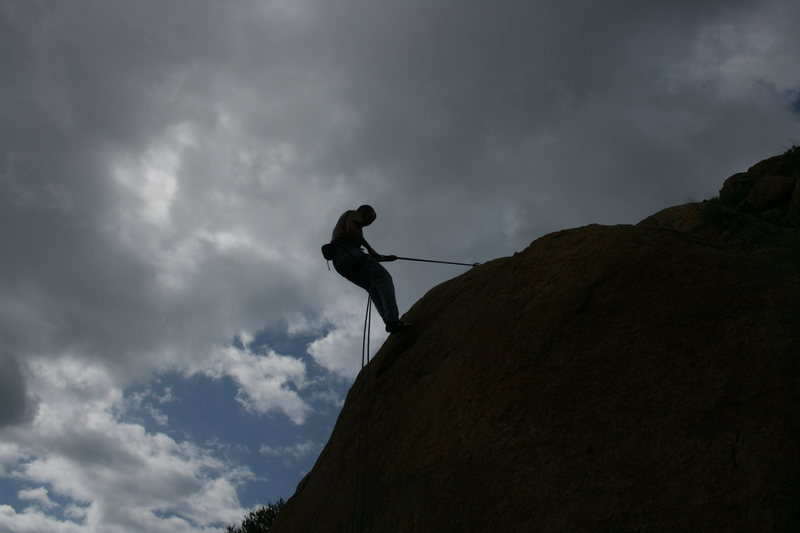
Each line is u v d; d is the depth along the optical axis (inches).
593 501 126.4
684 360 139.9
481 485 142.4
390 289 239.8
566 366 152.0
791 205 398.0
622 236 176.1
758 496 114.7
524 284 185.3
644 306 154.3
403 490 160.9
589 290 164.4
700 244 172.1
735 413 127.2
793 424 121.1
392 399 201.9
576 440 137.4
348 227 250.7
